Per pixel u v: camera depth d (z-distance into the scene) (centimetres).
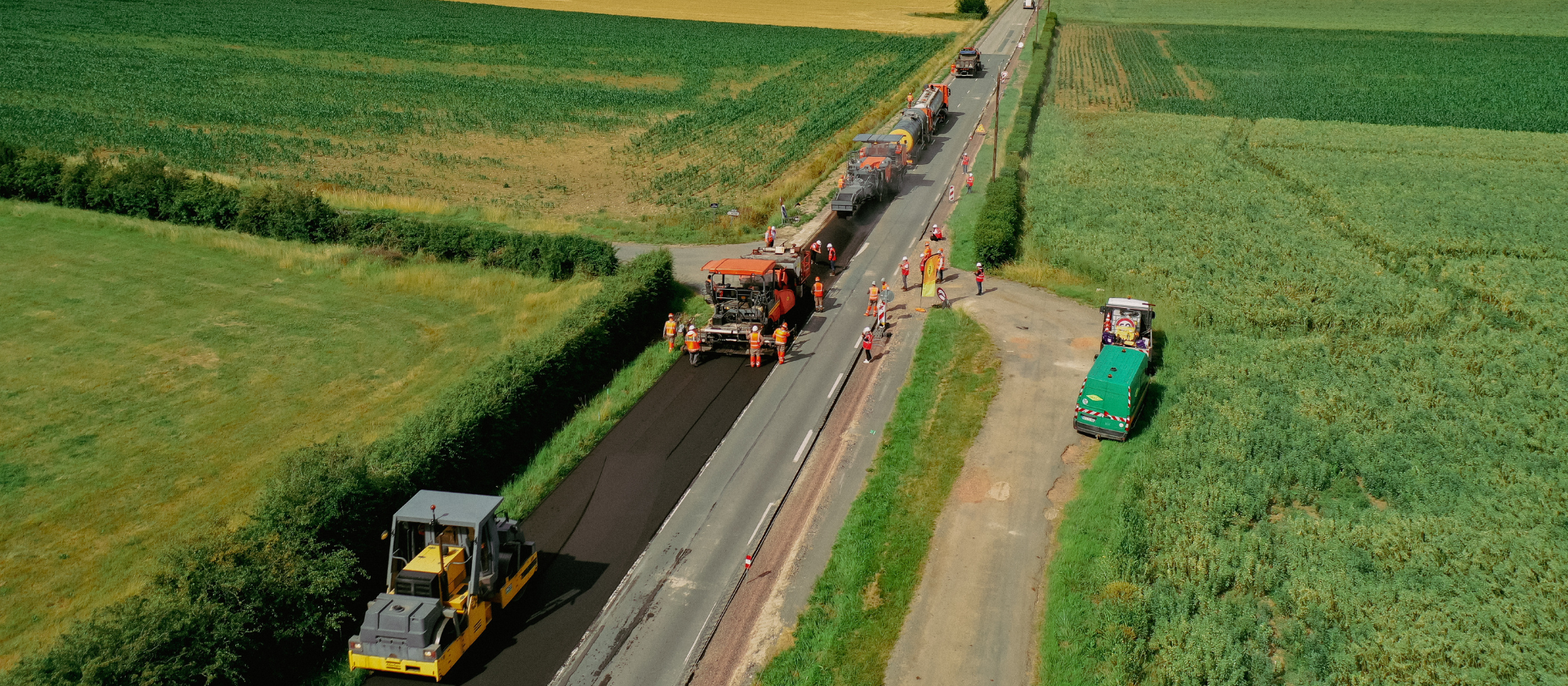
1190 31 14288
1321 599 2541
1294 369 3881
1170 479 3081
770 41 13362
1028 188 6562
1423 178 6812
